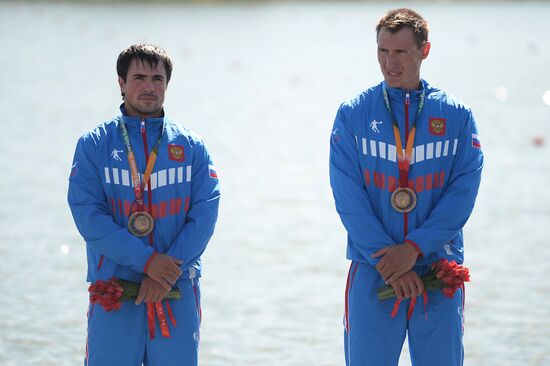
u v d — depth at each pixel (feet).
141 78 46.96
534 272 87.10
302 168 137.80
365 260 47.70
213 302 79.51
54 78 240.53
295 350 68.33
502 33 392.88
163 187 46.96
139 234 46.55
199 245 46.47
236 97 218.59
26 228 101.04
